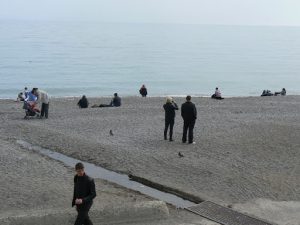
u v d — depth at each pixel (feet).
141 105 115.85
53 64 310.45
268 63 364.99
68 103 125.80
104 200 42.91
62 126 81.00
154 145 67.15
